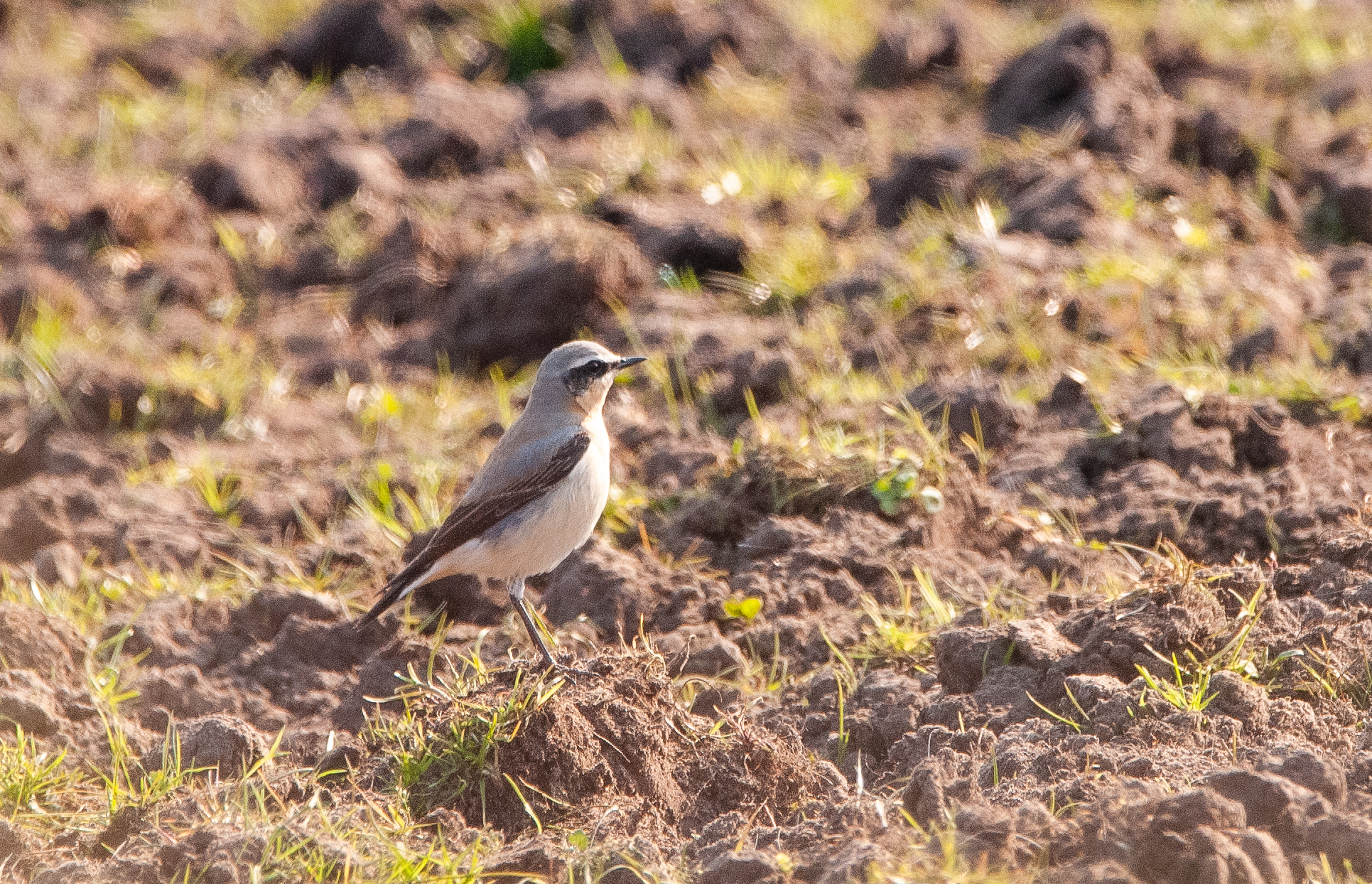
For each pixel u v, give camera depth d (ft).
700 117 71.67
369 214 64.64
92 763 30.71
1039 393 45.65
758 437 42.50
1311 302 49.75
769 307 54.44
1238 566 32.40
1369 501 36.35
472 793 26.78
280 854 23.97
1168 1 80.53
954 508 39.09
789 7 81.05
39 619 34.81
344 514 44.68
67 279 60.75
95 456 48.42
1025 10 81.82
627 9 79.46
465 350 55.62
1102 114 62.03
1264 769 23.49
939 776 24.36
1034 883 20.98
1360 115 63.05
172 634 37.06
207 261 61.87
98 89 81.46
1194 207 56.90
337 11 82.94
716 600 36.55
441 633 36.70
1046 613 33.60
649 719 28.37
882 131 68.90
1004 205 58.95
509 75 79.10
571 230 56.75
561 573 38.40
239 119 76.89
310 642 36.40
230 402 52.21
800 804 26.99
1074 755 25.58
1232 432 41.32
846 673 32.50
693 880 23.35
